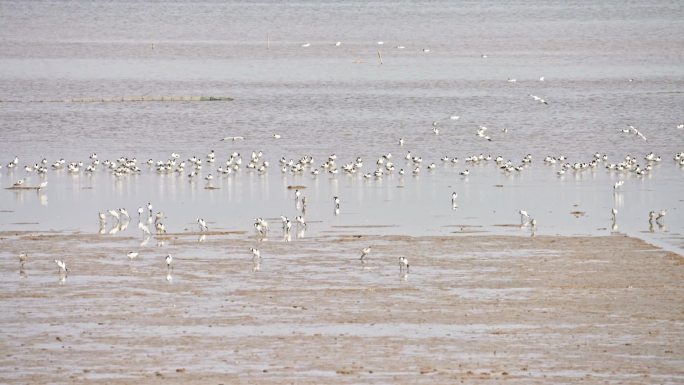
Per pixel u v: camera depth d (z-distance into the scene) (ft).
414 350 146.30
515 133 360.69
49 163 311.68
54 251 201.87
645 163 308.40
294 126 374.43
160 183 280.72
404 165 306.35
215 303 167.53
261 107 419.13
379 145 339.16
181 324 157.48
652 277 180.14
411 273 184.14
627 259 192.13
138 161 315.37
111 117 394.11
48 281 180.45
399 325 156.46
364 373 138.21
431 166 298.97
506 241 207.62
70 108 415.64
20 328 155.74
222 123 381.19
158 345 148.66
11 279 181.68
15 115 397.80
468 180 282.36
